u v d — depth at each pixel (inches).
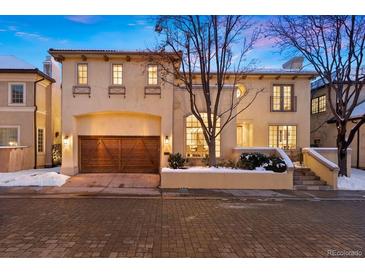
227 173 507.2
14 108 743.7
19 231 260.2
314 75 755.4
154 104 633.6
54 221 294.8
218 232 261.9
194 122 658.8
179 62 598.9
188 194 453.1
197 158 645.9
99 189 486.6
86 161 655.8
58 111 903.1
